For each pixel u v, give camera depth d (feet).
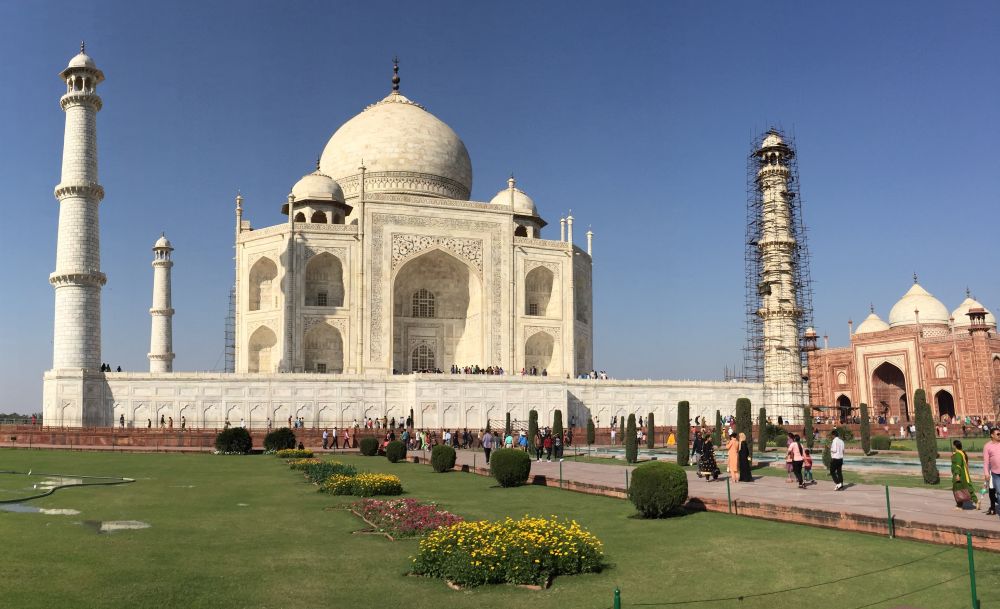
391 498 93.25
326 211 271.49
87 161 204.64
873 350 337.93
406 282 276.62
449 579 51.57
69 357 199.41
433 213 265.75
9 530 66.33
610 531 68.74
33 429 186.19
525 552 51.49
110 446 183.83
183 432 189.16
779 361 275.80
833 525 67.77
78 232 202.49
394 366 270.26
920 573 51.67
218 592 47.96
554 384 231.50
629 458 143.84
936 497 81.87
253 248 258.98
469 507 84.58
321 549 62.13
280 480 115.85
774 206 285.23
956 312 388.98
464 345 278.67
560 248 280.31
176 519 76.18
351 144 296.51
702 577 52.06
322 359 254.06
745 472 101.91
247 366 256.52
